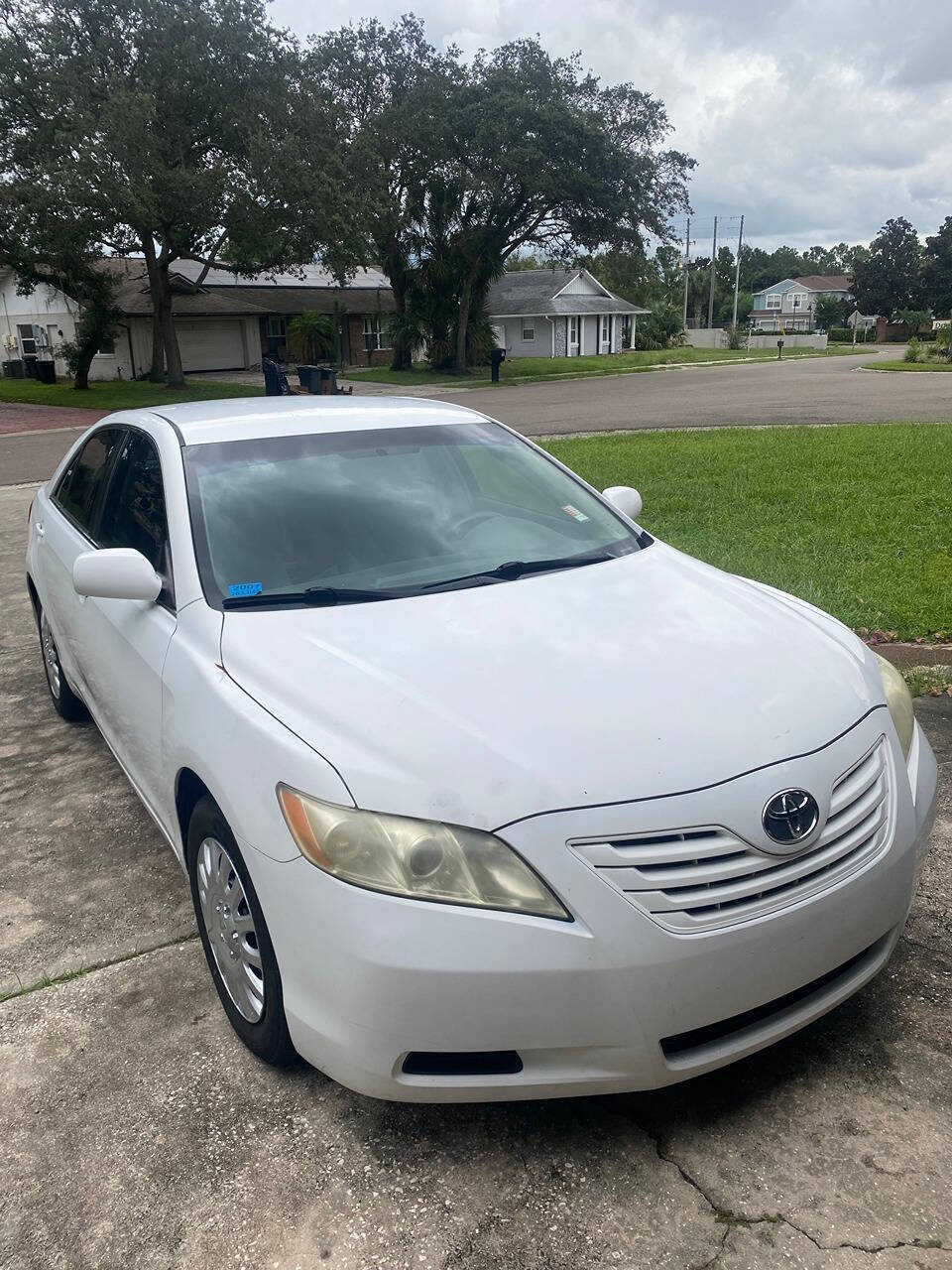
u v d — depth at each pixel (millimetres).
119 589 3201
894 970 3045
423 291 39625
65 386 35875
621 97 35969
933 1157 2367
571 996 2168
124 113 25797
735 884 2258
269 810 2426
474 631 2881
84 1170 2461
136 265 41125
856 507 9039
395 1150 2467
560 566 3441
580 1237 2211
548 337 56906
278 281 44812
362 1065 2281
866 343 90000
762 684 2639
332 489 3578
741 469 11320
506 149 33906
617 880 2188
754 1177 2336
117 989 3152
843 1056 2707
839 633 3174
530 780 2258
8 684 6117
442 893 2195
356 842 2258
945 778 4242
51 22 27141
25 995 3143
